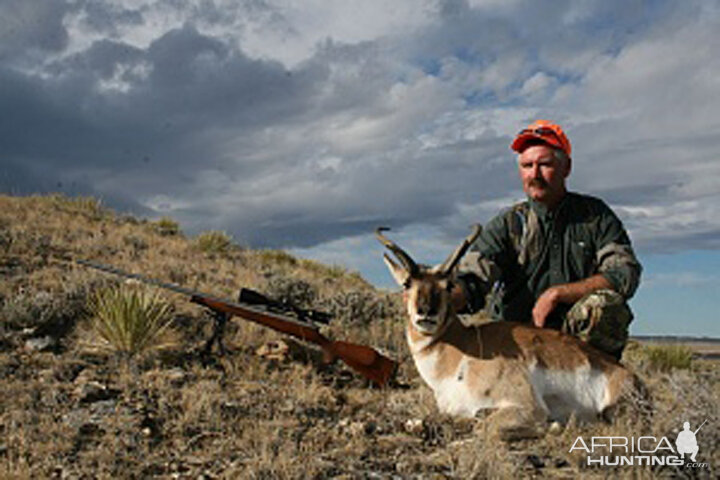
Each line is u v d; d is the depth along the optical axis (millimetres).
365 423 5715
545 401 5594
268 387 6664
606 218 6445
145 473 4445
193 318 9234
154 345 7641
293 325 7148
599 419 5598
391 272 5770
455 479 4566
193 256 16078
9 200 19359
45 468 4359
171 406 5812
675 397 5590
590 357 5645
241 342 8461
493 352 5543
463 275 6344
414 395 6719
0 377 6340
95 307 8750
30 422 5223
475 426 5332
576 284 6055
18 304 8367
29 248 12773
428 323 5449
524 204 6715
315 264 20484
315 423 5742
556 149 6320
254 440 5055
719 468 4730
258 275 15055
